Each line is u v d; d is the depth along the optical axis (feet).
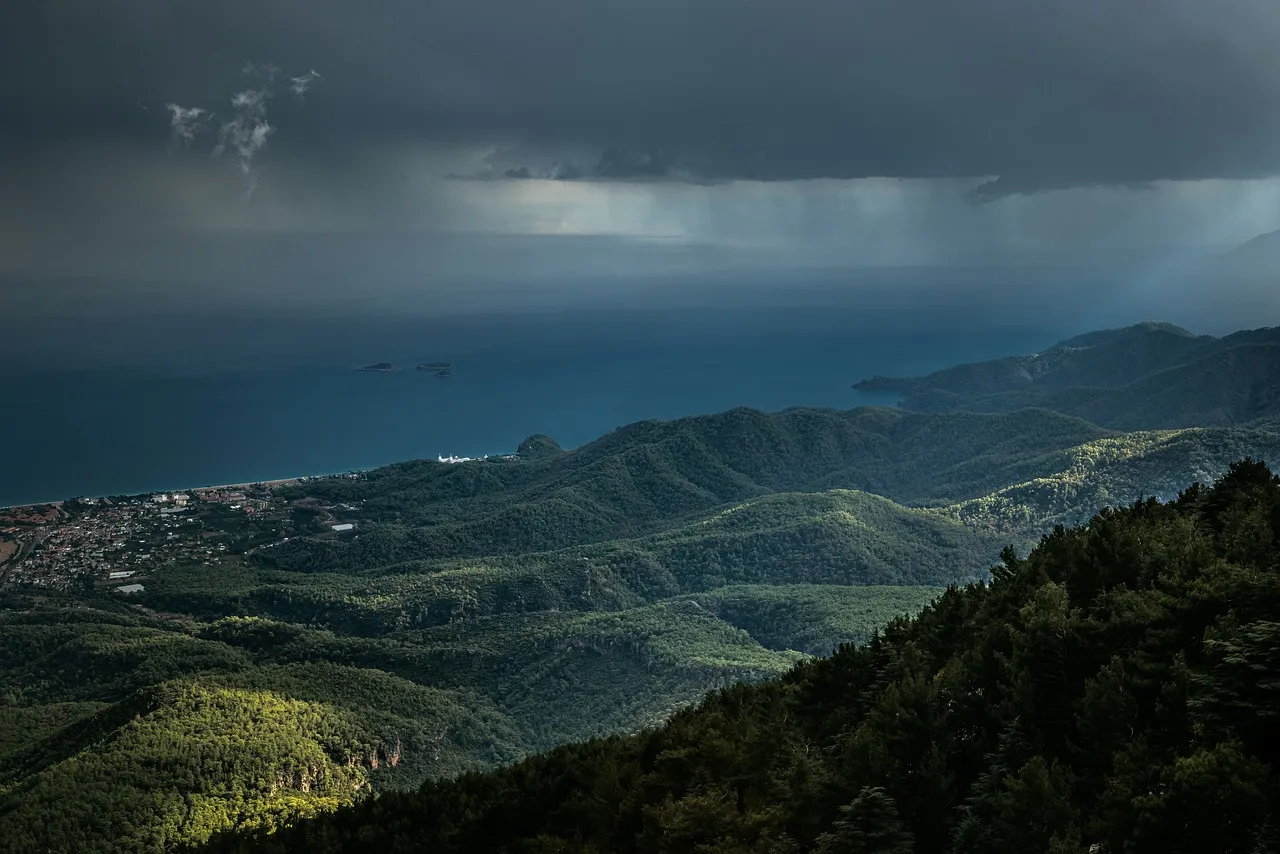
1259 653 120.06
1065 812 116.78
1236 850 104.83
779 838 140.77
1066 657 146.10
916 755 144.05
